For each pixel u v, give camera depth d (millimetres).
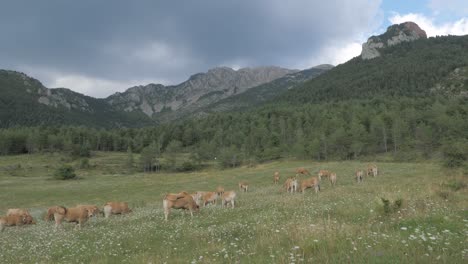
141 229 19156
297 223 14836
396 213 14758
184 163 127438
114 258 13000
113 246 15117
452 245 9164
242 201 32062
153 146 135500
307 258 9414
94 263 12297
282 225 15016
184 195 24703
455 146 39594
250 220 18562
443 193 19719
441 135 98438
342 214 17438
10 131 167500
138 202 44375
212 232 15906
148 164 127062
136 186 68250
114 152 175125
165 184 67625
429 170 46938
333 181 42062
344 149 106188
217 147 146000
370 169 48500
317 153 105438
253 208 24562
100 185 73438
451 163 38500
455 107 124438
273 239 12242
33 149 157500
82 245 15633
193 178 78500
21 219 26672
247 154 127500
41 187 71500
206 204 32781
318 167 67938
